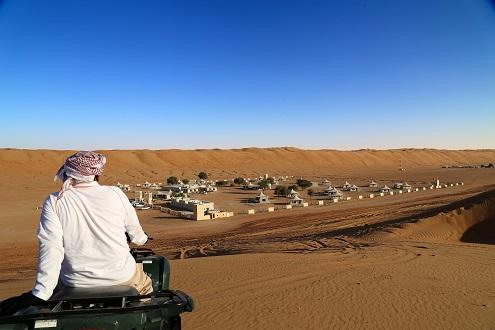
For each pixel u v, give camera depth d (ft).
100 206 12.73
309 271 40.06
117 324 11.37
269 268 41.91
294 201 257.14
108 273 12.58
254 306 27.81
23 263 90.58
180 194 298.15
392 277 37.29
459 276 38.47
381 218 138.31
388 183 423.64
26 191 323.78
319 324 24.43
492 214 105.19
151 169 616.39
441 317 26.05
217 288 32.94
